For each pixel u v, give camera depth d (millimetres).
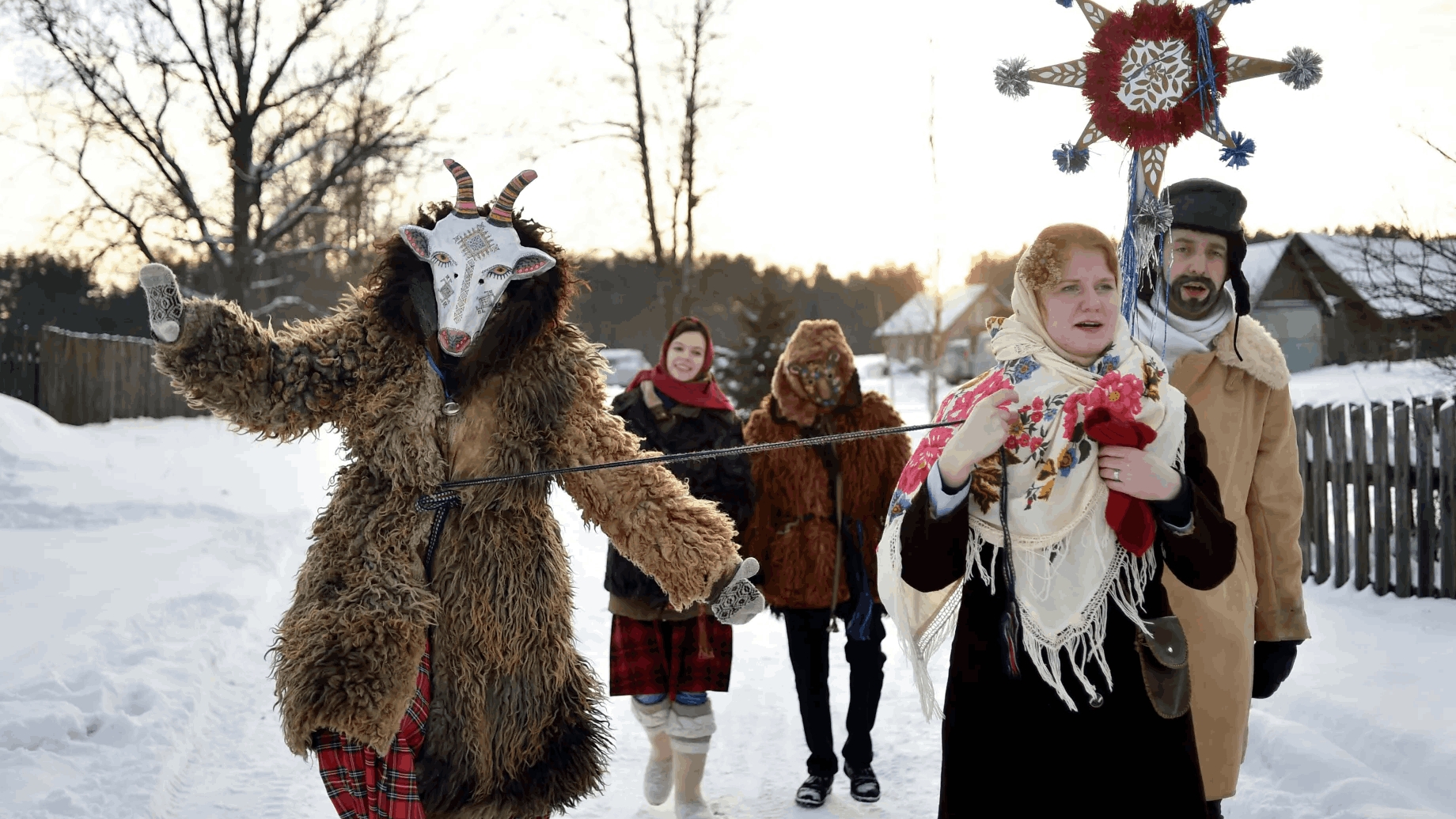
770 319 18609
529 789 3229
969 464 2707
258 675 6281
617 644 4582
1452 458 6828
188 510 10922
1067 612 2697
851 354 4961
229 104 27141
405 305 3266
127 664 5883
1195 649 3287
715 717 5902
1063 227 2896
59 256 29188
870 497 4836
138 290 32406
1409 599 6988
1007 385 2861
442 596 3168
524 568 3248
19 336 22547
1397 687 5055
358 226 28188
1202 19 3037
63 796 4234
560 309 3395
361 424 3230
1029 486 2771
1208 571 2746
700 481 4730
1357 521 7363
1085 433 2723
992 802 2744
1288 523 3521
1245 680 3322
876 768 5066
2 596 7266
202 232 27312
